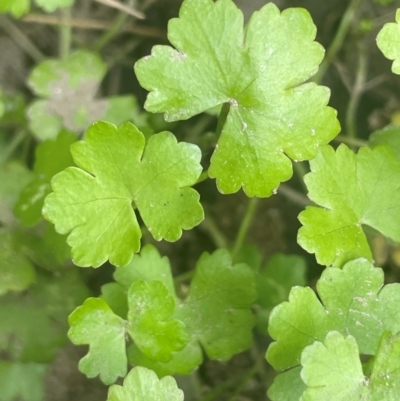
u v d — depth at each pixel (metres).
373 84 0.16
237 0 0.16
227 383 0.15
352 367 0.11
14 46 0.17
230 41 0.11
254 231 0.16
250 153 0.12
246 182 0.12
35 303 0.15
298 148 0.12
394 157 0.12
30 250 0.15
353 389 0.11
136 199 0.12
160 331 0.12
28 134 0.16
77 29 0.17
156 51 0.11
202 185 0.14
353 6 0.16
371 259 0.12
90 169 0.12
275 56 0.11
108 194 0.12
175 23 0.11
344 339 0.11
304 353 0.11
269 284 0.14
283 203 0.16
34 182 0.14
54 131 0.16
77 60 0.16
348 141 0.15
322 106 0.12
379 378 0.11
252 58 0.11
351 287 0.12
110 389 0.11
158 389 0.11
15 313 0.15
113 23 0.17
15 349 0.15
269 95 0.12
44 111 0.16
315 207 0.12
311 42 0.11
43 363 0.15
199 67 0.11
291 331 0.11
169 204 0.12
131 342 0.13
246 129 0.12
